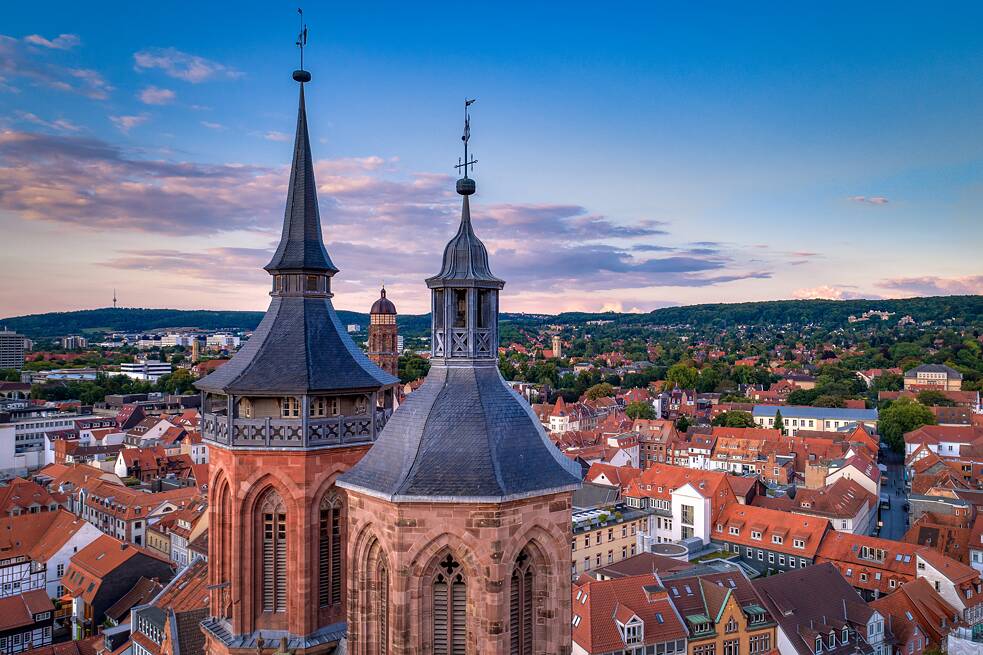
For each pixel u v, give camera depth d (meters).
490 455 25.19
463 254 27.75
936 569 97.62
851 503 134.50
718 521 126.50
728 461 196.12
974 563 107.94
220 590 35.78
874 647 86.06
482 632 24.25
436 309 28.00
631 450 198.62
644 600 78.88
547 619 25.89
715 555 121.75
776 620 82.69
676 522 129.12
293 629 34.19
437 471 24.77
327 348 36.44
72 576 107.38
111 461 192.62
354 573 26.34
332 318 37.97
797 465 189.75
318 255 37.47
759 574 110.56
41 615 97.12
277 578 34.75
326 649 34.25
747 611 81.25
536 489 25.00
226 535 35.41
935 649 86.12
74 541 116.81
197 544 103.88
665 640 76.19
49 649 80.44
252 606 34.62
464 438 25.58
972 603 94.62
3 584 108.94
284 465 34.28
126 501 138.25
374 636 25.98
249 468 34.31
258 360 35.31
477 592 24.34
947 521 122.31
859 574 105.62
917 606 91.81
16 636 95.00
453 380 27.19
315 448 34.19
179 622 48.72
